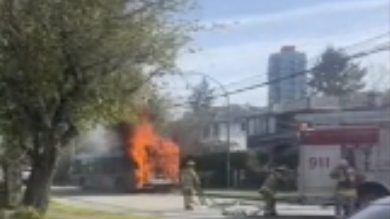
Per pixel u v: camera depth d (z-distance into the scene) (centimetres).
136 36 2408
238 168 6119
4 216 2494
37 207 2575
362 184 2850
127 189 5838
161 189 5784
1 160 3073
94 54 2375
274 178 3312
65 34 2325
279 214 3319
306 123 3050
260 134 7556
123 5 2367
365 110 3039
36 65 2355
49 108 2516
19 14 2316
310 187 2980
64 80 2422
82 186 6650
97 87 2459
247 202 4131
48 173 2586
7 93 2444
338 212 2816
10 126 2591
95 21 2328
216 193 5181
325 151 2950
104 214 3050
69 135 2589
